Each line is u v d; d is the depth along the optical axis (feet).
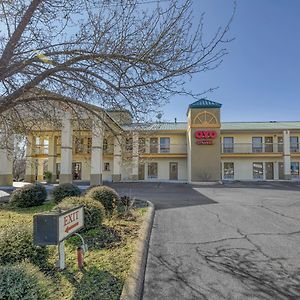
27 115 21.99
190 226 24.44
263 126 109.91
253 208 34.76
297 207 35.73
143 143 23.29
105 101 17.44
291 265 15.16
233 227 24.06
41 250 14.05
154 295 11.84
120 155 24.29
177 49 14.20
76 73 15.96
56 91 18.01
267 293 12.00
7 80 16.90
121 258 14.97
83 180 97.86
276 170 103.55
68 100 18.21
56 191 36.35
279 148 104.63
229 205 37.42
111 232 20.12
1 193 53.83
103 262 14.38
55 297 9.89
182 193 54.90
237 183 85.97
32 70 16.48
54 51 15.66
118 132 21.33
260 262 15.61
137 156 23.49
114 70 15.31
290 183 85.40
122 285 11.85
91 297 10.77
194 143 90.27
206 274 13.97
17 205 34.35
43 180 98.78
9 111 20.18
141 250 16.49
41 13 15.29
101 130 22.35
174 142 105.09
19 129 21.39
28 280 8.94
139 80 15.25
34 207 34.30
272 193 54.95
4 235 13.65
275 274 13.97
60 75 16.71
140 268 13.96
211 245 18.76
